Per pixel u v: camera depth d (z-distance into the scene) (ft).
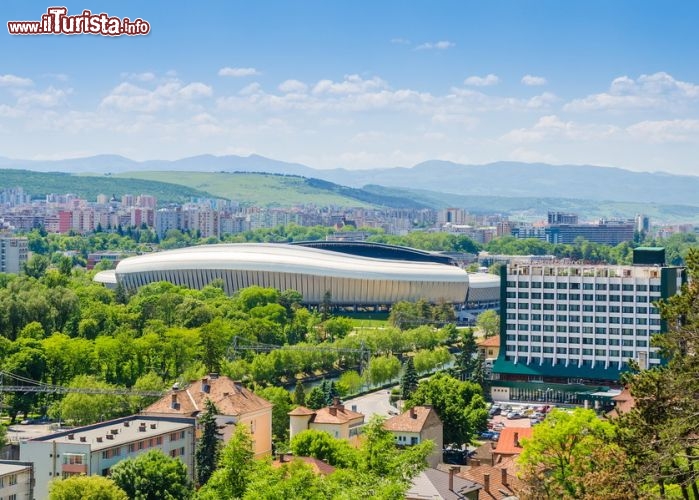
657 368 591.37
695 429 551.18
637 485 552.00
